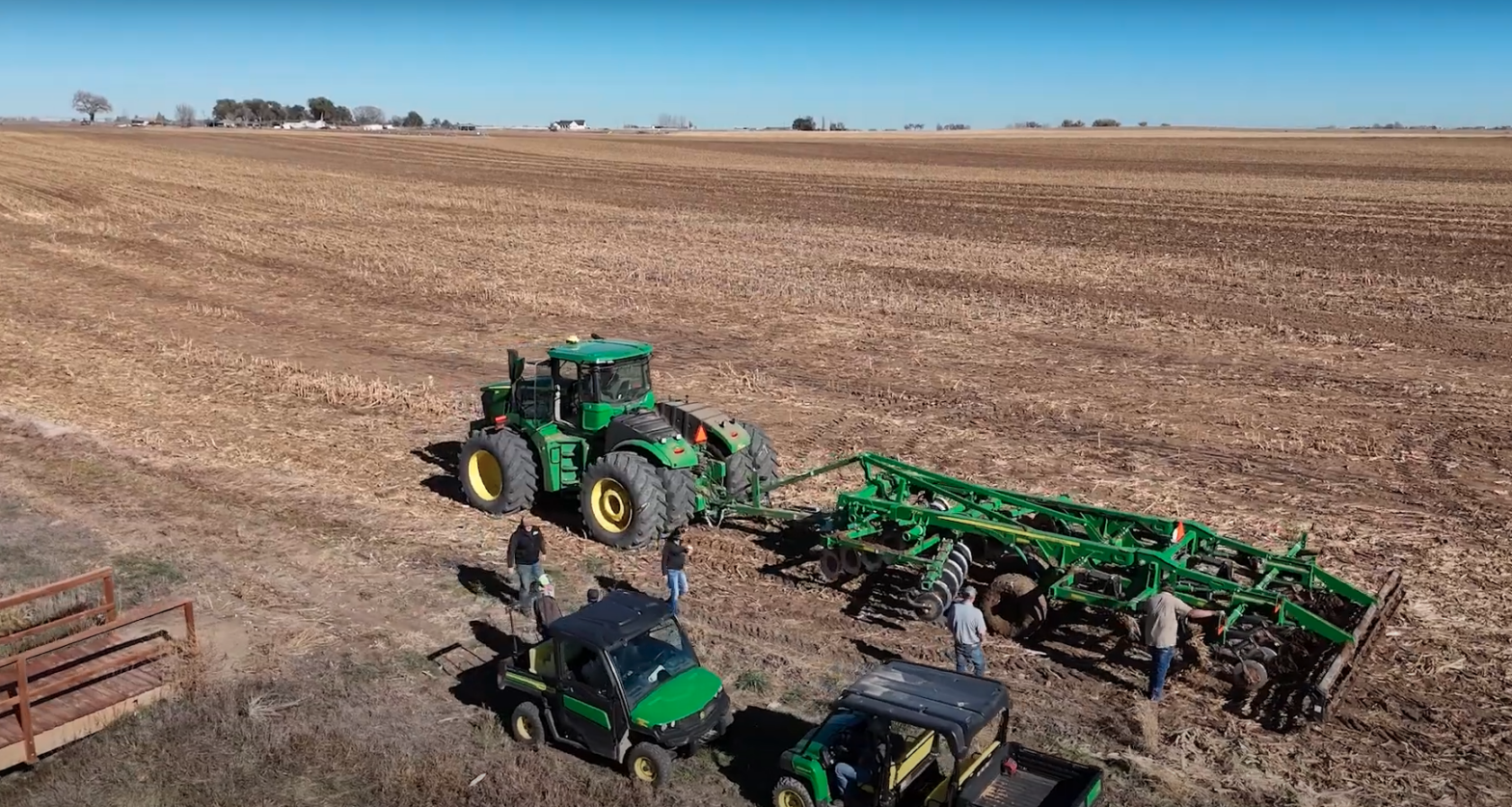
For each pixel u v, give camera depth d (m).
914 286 33.34
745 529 14.87
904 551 12.67
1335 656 10.59
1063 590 11.23
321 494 16.39
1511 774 9.24
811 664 11.28
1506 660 10.94
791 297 31.69
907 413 20.27
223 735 10.11
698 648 11.57
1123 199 57.81
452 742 10.05
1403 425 18.94
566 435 15.26
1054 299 30.94
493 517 15.50
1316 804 8.91
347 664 11.45
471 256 39.72
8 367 24.34
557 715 9.84
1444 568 13.09
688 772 9.53
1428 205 51.94
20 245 41.44
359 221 49.09
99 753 9.86
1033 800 8.10
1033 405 20.53
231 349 26.41
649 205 56.94
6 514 15.64
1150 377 22.52
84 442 18.91
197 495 16.34
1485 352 24.16
